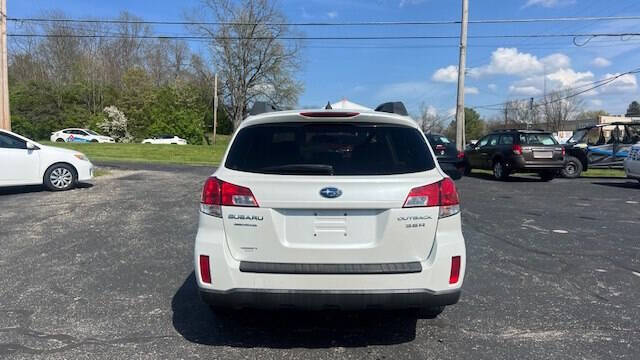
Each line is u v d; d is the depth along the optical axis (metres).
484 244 6.98
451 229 3.49
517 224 8.51
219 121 69.38
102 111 58.00
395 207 3.37
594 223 8.67
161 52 71.94
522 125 74.56
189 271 5.55
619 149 17.77
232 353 3.60
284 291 3.35
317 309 3.40
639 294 4.91
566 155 17.84
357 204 3.34
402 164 3.53
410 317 4.31
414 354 3.60
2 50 14.19
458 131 22.41
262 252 3.40
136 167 19.30
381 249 3.38
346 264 3.38
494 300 4.71
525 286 5.13
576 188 14.34
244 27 57.19
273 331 4.00
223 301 3.42
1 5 14.16
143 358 3.50
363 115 3.65
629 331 4.01
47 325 4.05
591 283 5.25
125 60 69.06
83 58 63.28
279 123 3.70
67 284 5.07
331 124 3.67
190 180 14.39
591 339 3.85
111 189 12.19
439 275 3.40
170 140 49.94
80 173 11.97
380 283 3.34
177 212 9.10
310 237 3.39
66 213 8.93
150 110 56.38
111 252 6.33
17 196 10.94
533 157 15.74
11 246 6.58
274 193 3.37
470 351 3.65
